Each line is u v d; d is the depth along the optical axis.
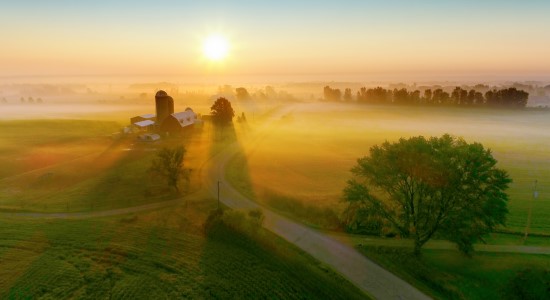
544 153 92.50
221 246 37.78
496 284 33.25
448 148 36.47
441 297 31.50
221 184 60.91
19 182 59.69
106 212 47.41
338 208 50.66
